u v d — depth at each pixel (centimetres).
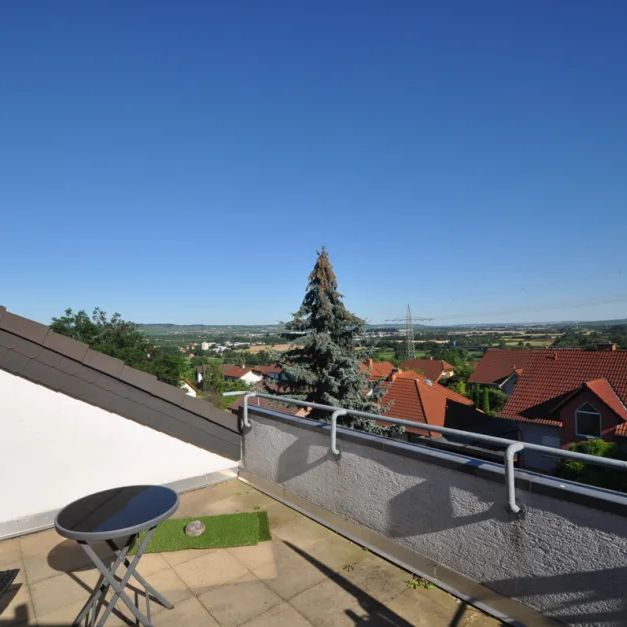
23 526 351
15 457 353
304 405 372
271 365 1344
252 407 455
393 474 302
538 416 1973
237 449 461
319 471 364
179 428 423
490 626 237
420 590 271
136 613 234
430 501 278
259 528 349
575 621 211
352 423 1238
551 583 219
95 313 3120
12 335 352
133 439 403
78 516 231
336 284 1359
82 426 379
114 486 392
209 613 257
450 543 267
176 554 320
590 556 205
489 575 247
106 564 308
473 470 252
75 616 256
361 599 266
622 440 1688
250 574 295
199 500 411
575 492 209
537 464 1961
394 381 2255
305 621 249
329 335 1299
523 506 229
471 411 2281
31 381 360
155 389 410
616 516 196
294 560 310
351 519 336
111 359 391
